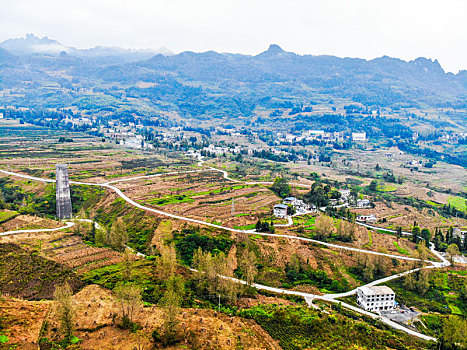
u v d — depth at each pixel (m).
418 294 180.38
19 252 161.75
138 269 161.62
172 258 160.38
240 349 110.62
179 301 133.62
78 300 129.88
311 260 198.00
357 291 173.62
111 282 145.88
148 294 139.38
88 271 156.25
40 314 115.44
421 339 141.50
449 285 188.25
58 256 166.00
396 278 192.00
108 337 108.00
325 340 126.81
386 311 164.62
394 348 130.12
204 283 151.50
